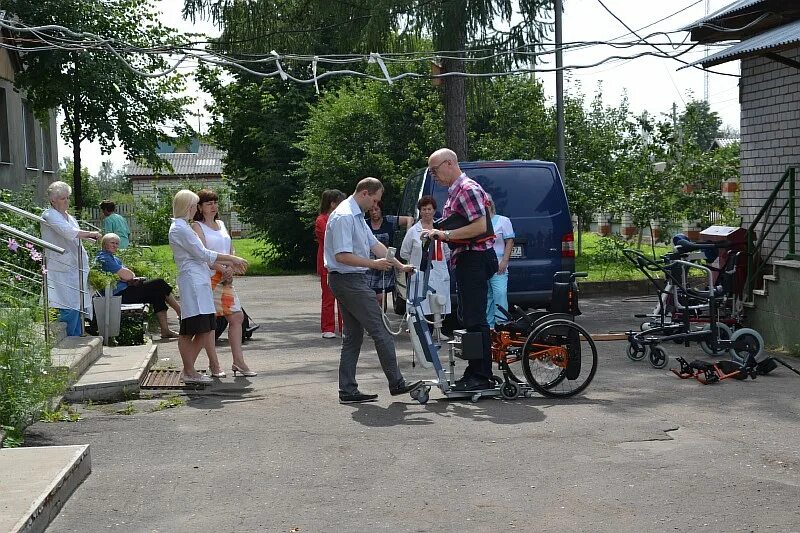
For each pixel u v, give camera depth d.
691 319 11.21
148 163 24.77
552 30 17.44
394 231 14.62
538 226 13.91
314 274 33.03
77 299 11.32
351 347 8.91
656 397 8.94
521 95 31.78
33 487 5.46
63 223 11.20
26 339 7.81
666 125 22.59
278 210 35.66
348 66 33.03
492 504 5.69
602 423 7.80
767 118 14.61
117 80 22.19
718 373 9.66
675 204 22.50
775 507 5.57
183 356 9.68
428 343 8.81
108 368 9.88
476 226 8.68
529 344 8.85
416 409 8.52
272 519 5.46
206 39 18.14
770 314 12.66
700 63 13.65
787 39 11.49
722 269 11.89
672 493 5.86
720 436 7.34
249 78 36.16
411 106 31.39
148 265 18.11
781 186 13.43
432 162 8.82
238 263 9.80
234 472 6.44
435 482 6.16
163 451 7.02
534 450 6.93
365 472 6.41
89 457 6.44
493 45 17.31
